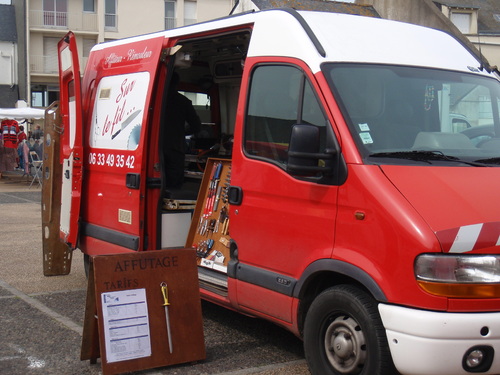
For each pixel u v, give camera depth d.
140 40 7.19
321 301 4.71
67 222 7.89
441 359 4.00
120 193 6.98
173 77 7.31
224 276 6.32
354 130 4.71
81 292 7.73
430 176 4.51
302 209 4.92
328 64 5.02
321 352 4.75
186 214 7.05
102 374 4.94
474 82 5.60
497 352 4.07
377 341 4.30
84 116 7.91
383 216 4.30
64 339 5.95
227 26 5.98
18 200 18.08
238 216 5.54
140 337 5.04
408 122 5.00
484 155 5.06
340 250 4.59
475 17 41.41
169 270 5.23
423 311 4.06
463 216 4.18
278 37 5.41
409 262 4.12
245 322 6.64
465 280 4.04
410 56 5.48
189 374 5.12
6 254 10.10
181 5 46.38
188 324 5.27
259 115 5.48
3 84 45.50
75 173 7.63
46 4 43.81
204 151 8.11
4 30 46.53
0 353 5.55
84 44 45.19
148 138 6.71
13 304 7.14
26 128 35.78
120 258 5.07
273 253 5.16
